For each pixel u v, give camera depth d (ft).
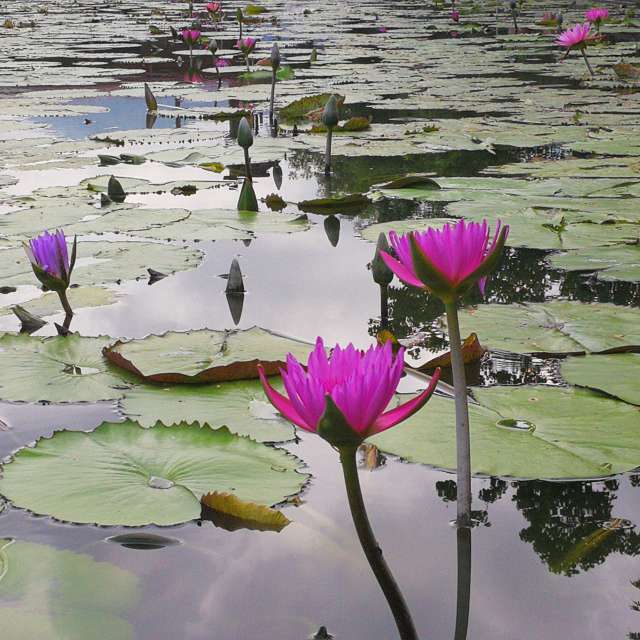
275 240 9.22
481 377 6.58
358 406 4.62
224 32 38.11
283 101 19.17
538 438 5.91
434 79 22.77
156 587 5.02
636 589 5.05
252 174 12.26
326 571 5.12
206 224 9.50
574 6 49.26
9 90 21.17
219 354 6.68
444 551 5.24
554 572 5.14
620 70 21.84
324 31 38.93
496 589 5.05
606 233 8.94
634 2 49.39
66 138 14.87
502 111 17.19
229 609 4.94
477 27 38.99
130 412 6.14
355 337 7.17
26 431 6.03
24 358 6.72
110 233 9.25
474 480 5.66
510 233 8.96
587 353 6.79
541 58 27.84
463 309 7.52
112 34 37.78
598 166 11.99
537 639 4.84
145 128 15.93
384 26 41.04
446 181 11.30
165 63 27.94
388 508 5.49
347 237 9.29
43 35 37.83
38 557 5.10
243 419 6.12
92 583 5.00
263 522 5.34
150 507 5.40
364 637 4.84
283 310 7.65
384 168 12.48
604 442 5.88
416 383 6.49
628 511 5.46
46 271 7.34
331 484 5.65
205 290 8.02
